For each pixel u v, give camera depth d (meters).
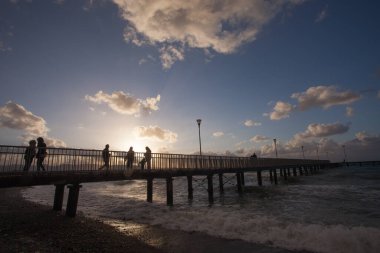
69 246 8.12
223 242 8.87
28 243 8.26
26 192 30.14
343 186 29.45
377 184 31.30
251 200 21.20
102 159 14.37
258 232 9.83
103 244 8.52
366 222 12.13
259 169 33.38
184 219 12.41
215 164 25.42
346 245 8.16
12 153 10.83
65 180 11.98
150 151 17.66
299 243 8.51
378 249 7.81
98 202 20.44
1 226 10.40
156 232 10.34
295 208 16.30
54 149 12.38
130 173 15.05
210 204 19.69
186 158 21.30
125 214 14.80
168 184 18.62
